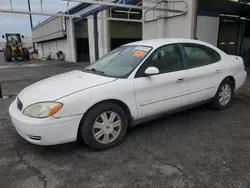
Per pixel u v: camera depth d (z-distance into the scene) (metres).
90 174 2.47
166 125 3.78
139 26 21.20
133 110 3.14
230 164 2.60
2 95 6.14
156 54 3.38
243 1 8.98
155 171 2.49
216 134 3.41
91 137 2.86
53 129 2.60
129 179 2.37
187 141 3.20
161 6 9.00
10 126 3.87
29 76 10.41
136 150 2.97
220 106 4.41
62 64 17.08
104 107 2.89
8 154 2.93
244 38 13.95
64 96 2.68
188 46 3.81
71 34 18.84
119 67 3.40
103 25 15.18
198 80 3.80
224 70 4.23
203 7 8.15
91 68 3.78
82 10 15.57
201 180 2.32
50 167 2.62
